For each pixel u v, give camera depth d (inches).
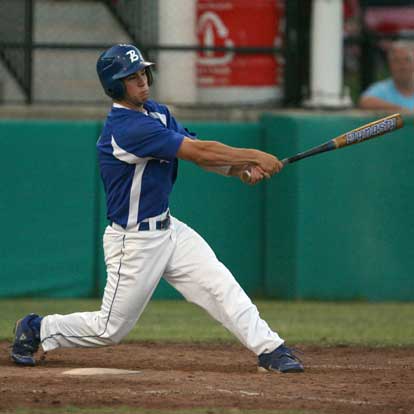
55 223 1486.2
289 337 1127.0
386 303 1492.4
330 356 983.0
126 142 798.5
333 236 1488.7
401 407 721.6
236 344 1054.4
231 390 770.2
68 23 1595.7
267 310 1393.9
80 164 1485.0
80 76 1577.3
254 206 1536.7
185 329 1195.3
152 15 1576.0
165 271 839.1
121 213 820.6
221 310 832.3
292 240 1486.2
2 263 1481.3
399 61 1572.3
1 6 1558.8
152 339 1089.4
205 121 1549.0
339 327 1231.5
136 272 823.1
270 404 722.8
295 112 1520.7
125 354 981.8
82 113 1540.4
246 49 1592.0
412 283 1509.6
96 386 786.2
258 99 1606.8
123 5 1588.3
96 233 1496.1
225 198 1520.7
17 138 1475.1
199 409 703.1
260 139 1533.0
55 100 1582.2
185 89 1572.3
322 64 1565.0
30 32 1558.8
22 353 893.2
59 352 982.4
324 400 738.8
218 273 829.8
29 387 780.6
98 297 1501.0
